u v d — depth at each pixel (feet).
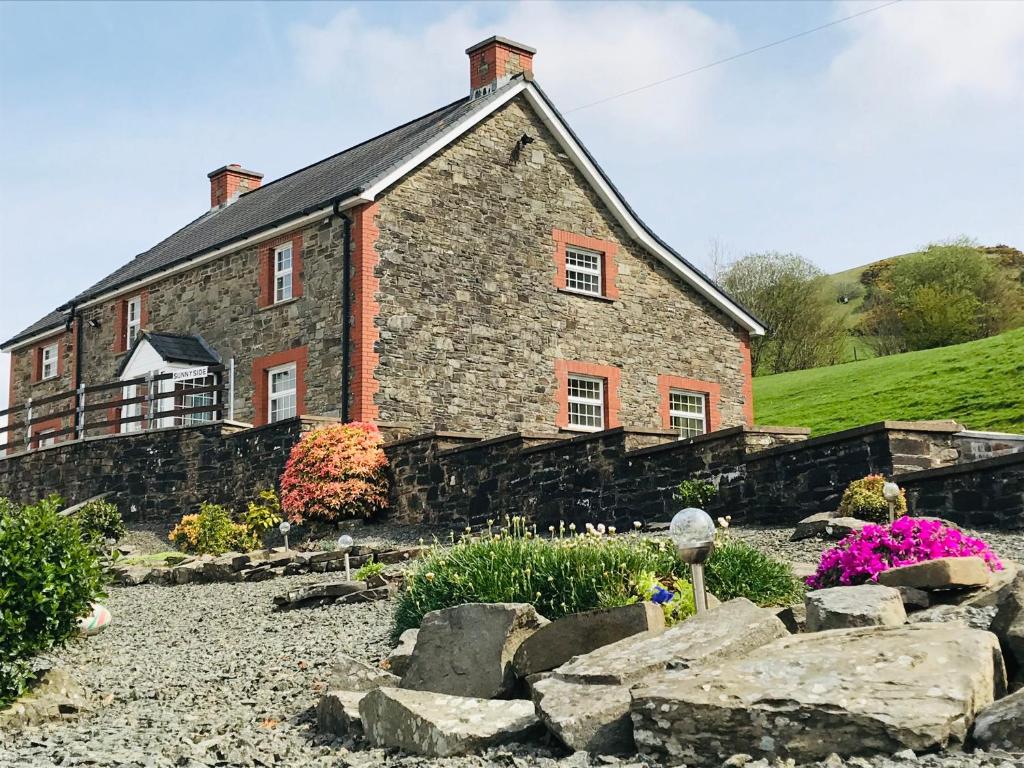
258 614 39.34
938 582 23.02
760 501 46.03
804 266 163.02
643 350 78.28
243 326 74.64
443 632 22.03
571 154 76.89
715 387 82.12
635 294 78.74
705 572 27.86
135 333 85.40
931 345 160.25
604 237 78.02
